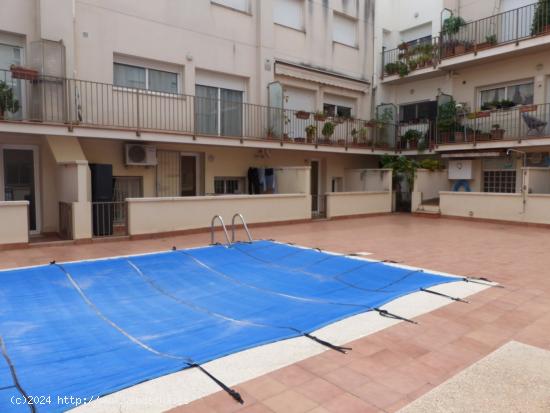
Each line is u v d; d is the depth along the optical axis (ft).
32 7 32.14
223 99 44.14
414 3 58.85
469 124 52.49
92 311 16.24
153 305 17.11
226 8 43.27
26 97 31.99
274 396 9.87
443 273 22.12
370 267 22.40
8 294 17.75
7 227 27.96
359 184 56.85
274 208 42.52
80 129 31.73
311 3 51.31
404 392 10.19
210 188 43.37
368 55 58.54
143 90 37.70
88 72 34.53
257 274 21.66
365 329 14.02
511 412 9.26
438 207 50.98
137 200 32.89
